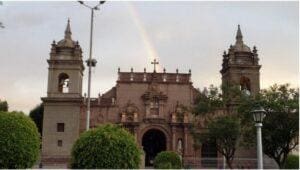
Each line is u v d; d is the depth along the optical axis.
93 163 26.31
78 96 76.19
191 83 81.25
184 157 75.62
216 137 57.84
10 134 27.31
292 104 53.44
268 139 55.78
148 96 79.31
